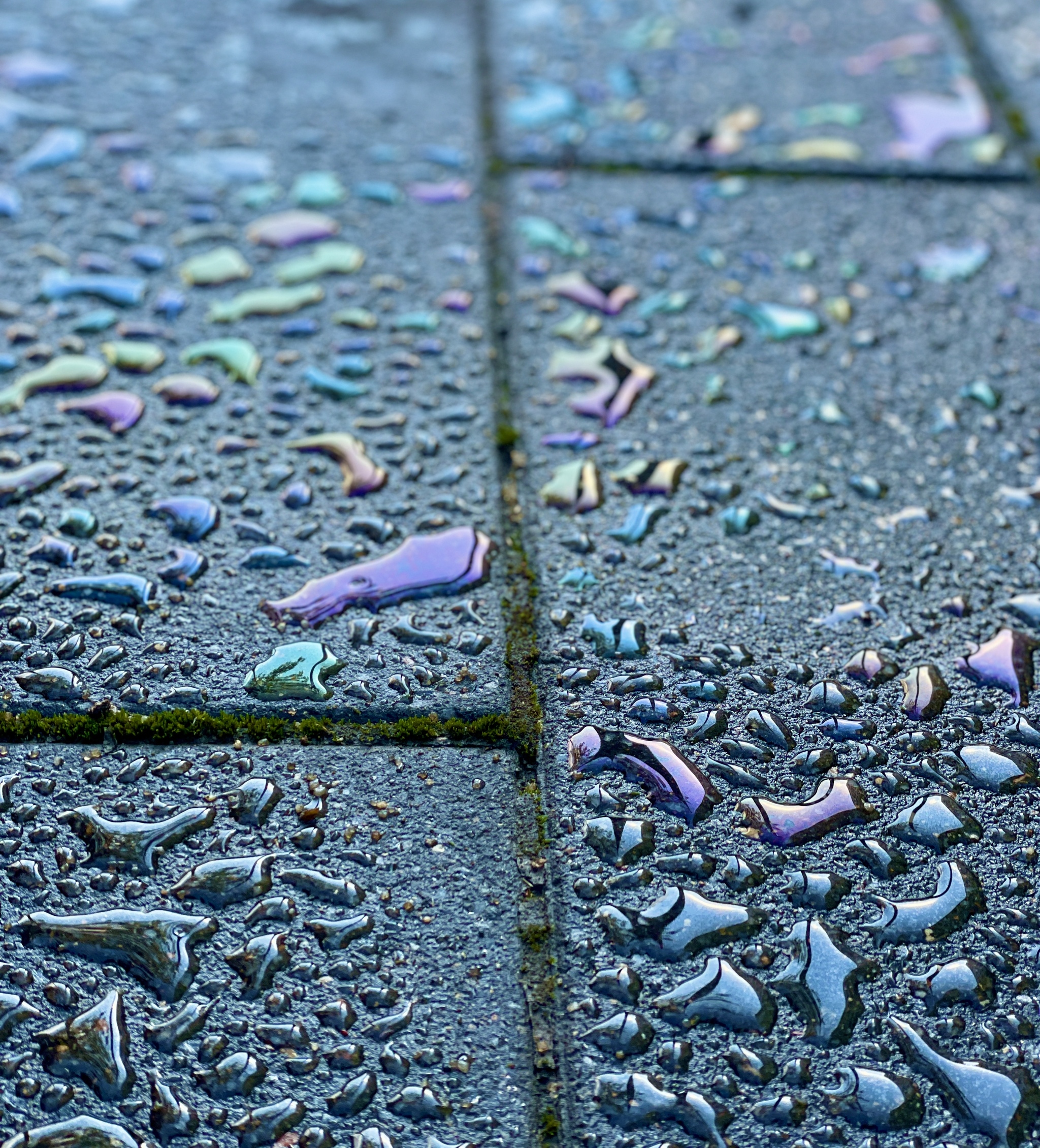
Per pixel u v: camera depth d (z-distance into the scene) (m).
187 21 0.86
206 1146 0.56
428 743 0.62
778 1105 0.56
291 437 0.68
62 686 0.62
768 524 0.67
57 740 0.61
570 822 0.60
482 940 0.58
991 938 0.59
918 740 0.62
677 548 0.66
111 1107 0.56
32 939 0.58
